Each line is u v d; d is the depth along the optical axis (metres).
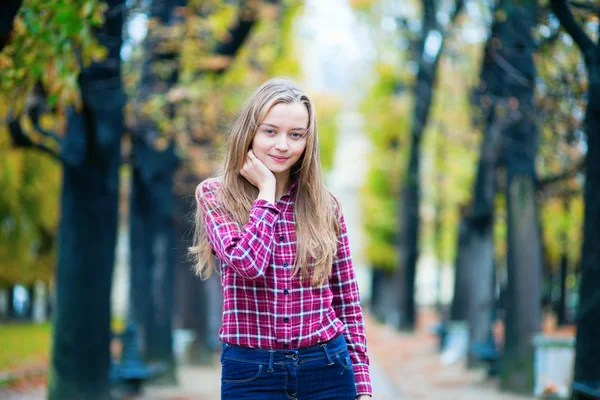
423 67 20.91
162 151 12.32
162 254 12.91
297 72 20.08
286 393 2.79
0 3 5.60
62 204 8.60
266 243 2.74
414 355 20.08
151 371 11.38
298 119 2.86
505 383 11.76
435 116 23.11
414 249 28.66
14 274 27.91
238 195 2.90
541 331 11.66
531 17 8.76
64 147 8.38
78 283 8.47
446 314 26.06
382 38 24.36
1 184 22.69
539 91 9.99
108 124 8.46
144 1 10.58
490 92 11.73
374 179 37.16
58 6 5.68
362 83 30.48
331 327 2.87
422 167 29.03
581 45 6.45
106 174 8.53
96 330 8.52
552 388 10.66
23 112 7.70
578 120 9.41
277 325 2.79
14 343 19.38
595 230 6.53
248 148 2.91
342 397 2.85
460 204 20.91
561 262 29.20
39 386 12.54
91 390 8.48
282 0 14.79
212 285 18.17
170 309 12.88
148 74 11.31
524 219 11.69
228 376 2.81
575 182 12.24
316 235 2.86
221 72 12.61
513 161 11.72
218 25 13.39
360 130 36.78
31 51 5.86
